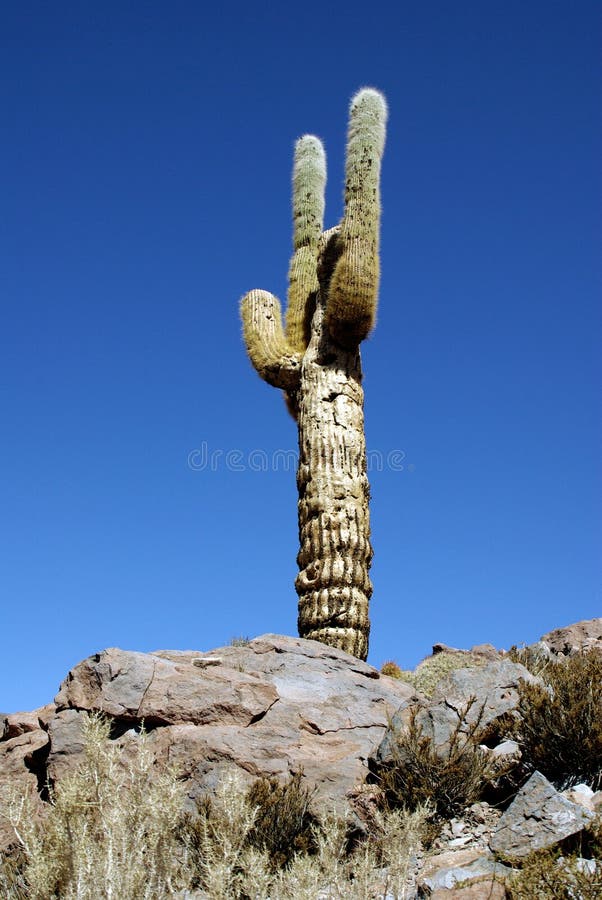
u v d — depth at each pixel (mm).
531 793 6348
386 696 9992
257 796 7297
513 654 11625
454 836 6898
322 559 12281
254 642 10625
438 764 7473
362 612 12102
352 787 7867
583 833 5996
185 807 7660
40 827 5695
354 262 13219
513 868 5934
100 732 5746
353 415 13227
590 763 7277
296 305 15250
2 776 8836
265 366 14484
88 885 4898
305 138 16406
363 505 12789
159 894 5066
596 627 14406
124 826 5160
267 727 8750
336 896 5691
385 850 6238
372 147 13812
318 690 9742
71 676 9078
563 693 7859
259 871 5328
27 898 5516
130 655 9047
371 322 13398
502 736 8008
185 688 8844
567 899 5223
